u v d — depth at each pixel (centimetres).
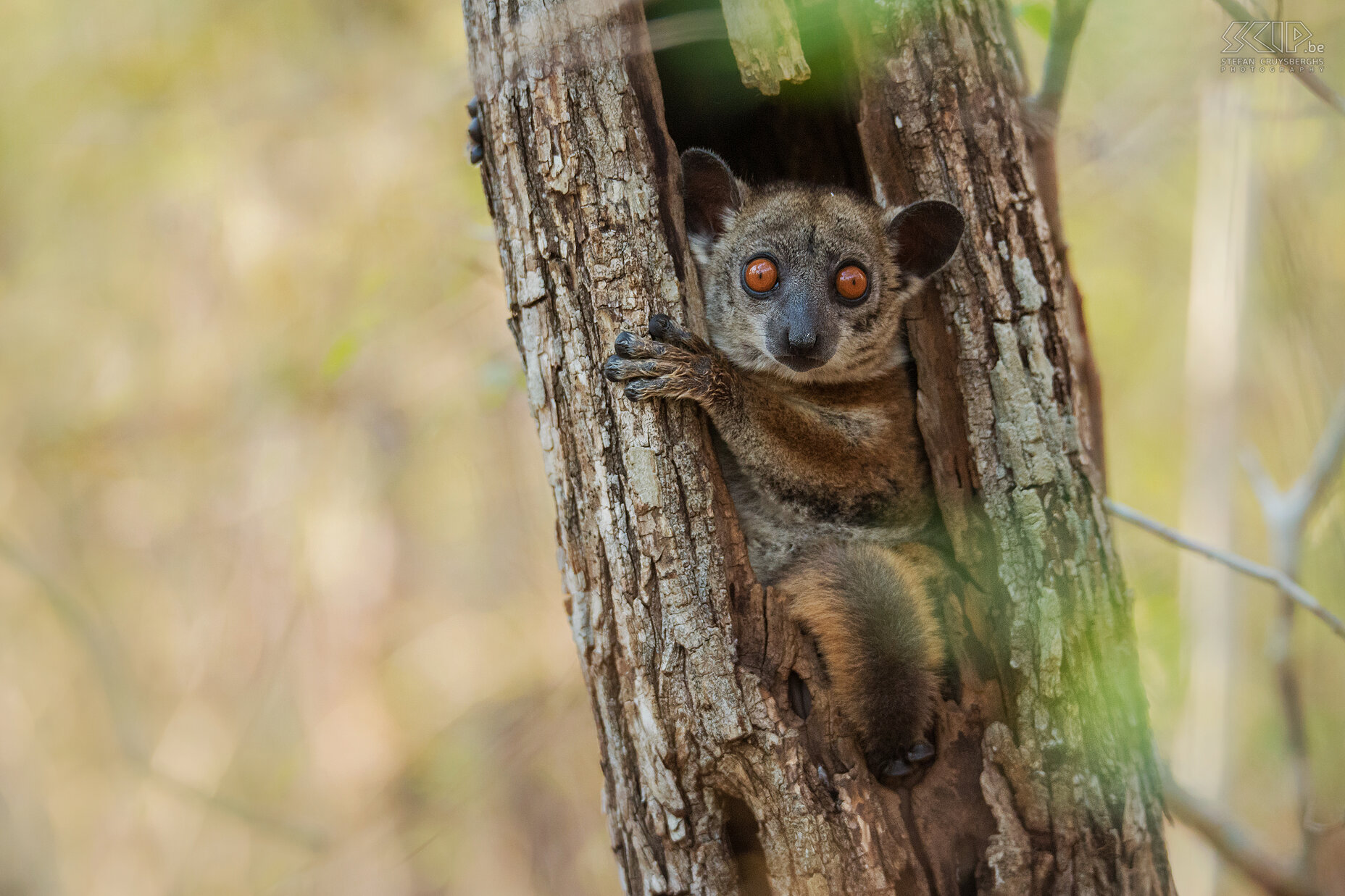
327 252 1591
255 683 1686
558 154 704
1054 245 814
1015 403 742
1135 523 873
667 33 745
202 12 1689
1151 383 1748
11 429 1833
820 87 879
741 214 895
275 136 1628
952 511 770
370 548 1672
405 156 1523
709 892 702
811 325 832
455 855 1628
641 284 711
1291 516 970
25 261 1838
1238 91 1016
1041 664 725
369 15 1666
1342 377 1016
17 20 1745
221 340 1661
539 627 1702
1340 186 1134
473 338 1625
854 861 680
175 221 1708
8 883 1789
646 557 700
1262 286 1091
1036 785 716
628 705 715
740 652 706
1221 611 1101
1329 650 1247
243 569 1720
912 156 755
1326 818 1195
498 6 721
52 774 1842
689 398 718
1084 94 1126
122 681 1535
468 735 1617
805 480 822
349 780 1617
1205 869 1223
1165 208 1630
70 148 1720
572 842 1645
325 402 1645
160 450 1733
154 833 1675
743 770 690
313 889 1611
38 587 1784
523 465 1675
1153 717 1166
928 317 770
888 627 764
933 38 746
